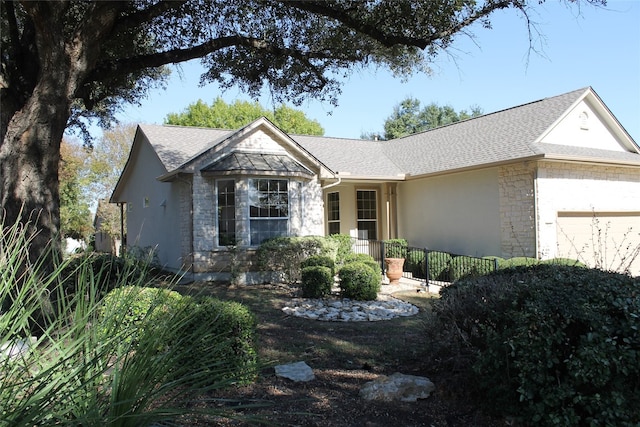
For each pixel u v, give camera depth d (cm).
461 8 730
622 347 314
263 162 1250
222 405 379
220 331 415
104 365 240
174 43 928
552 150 1212
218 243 1239
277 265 1181
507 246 1233
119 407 225
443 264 1257
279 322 752
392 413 387
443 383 436
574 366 325
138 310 343
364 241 1567
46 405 198
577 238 1248
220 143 1236
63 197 2681
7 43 780
